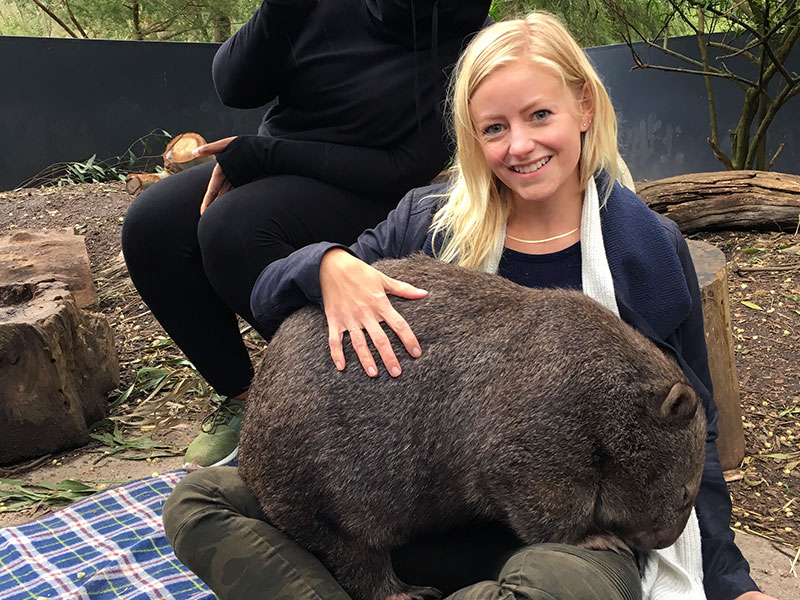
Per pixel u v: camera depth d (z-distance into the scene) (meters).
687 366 2.37
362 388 2.10
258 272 3.25
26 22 11.17
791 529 3.35
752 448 3.90
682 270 2.37
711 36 7.73
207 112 8.95
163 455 3.87
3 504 3.51
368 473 2.09
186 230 3.49
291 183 3.27
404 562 2.33
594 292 2.32
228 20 10.29
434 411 2.09
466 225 2.45
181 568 2.94
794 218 5.75
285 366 2.19
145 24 10.62
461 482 2.11
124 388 4.50
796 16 6.60
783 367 4.41
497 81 2.27
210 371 3.70
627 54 8.01
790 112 7.40
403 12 3.07
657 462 2.11
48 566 2.99
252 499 2.24
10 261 5.09
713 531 2.31
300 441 2.11
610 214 2.36
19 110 8.15
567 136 2.29
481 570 2.30
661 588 2.22
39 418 3.82
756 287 5.11
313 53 3.22
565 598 1.89
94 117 8.47
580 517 2.09
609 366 2.08
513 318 2.13
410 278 2.28
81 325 4.12
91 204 6.99
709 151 7.83
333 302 2.20
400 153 3.26
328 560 2.18
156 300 3.57
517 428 2.04
